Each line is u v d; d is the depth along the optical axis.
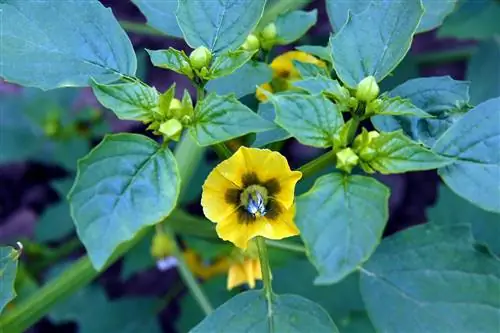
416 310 0.25
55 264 0.40
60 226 0.39
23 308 0.29
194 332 0.24
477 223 0.33
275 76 0.28
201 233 0.30
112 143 0.22
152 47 0.46
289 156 0.43
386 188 0.22
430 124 0.25
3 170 0.47
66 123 0.40
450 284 0.25
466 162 0.23
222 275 0.36
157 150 0.22
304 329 0.24
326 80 0.23
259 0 0.24
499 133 0.23
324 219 0.21
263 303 0.25
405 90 0.26
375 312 0.25
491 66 0.39
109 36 0.24
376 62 0.24
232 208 0.24
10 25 0.24
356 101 0.23
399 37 0.24
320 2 0.45
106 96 0.23
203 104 0.23
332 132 0.23
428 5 0.28
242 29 0.24
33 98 0.40
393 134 0.22
